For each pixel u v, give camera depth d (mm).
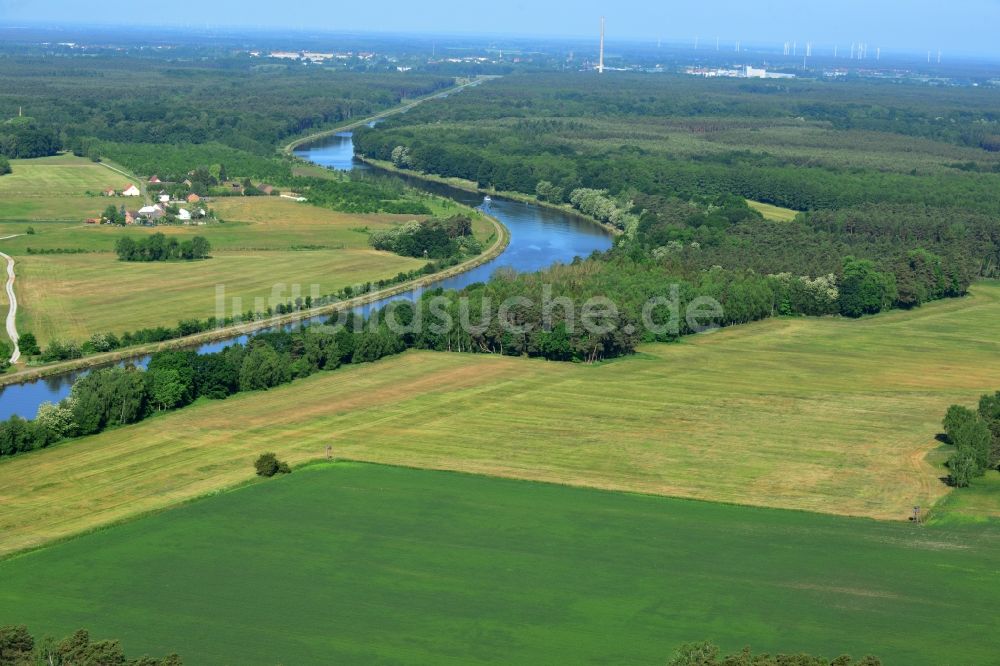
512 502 177875
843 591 149625
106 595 145750
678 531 167875
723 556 159750
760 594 148375
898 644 136125
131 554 157500
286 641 134750
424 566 155125
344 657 131375
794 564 157375
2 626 133125
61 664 121000
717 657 127188
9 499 176500
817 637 137500
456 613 142250
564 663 130750
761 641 136375
